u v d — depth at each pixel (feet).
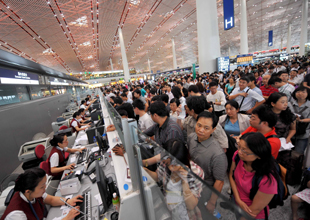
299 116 6.37
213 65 25.07
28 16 36.24
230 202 1.28
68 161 7.36
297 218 4.36
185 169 1.69
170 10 47.75
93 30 54.29
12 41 49.65
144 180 2.71
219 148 3.70
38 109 17.80
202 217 1.68
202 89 11.10
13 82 13.92
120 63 139.44
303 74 14.25
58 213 4.43
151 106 5.13
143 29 61.87
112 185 4.31
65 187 5.02
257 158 2.93
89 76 121.60
